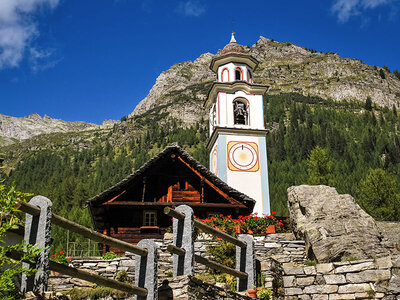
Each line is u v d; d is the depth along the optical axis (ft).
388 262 42.37
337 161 341.82
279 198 269.64
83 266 53.98
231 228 63.98
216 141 115.24
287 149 426.92
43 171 576.61
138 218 76.23
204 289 35.81
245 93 118.52
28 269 22.79
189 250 34.40
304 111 594.24
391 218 146.41
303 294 43.47
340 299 42.45
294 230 64.90
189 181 81.10
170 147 78.48
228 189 78.54
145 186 78.02
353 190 220.02
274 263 51.29
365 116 556.51
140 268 31.32
